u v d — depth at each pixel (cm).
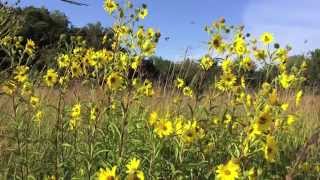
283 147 176
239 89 168
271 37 156
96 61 166
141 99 176
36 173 156
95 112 157
